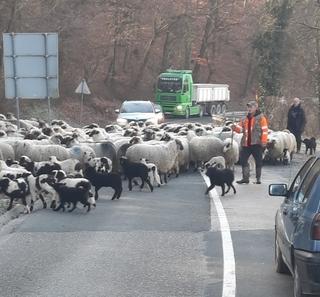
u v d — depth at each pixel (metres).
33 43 23.78
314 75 45.56
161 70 68.12
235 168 22.81
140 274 9.09
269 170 22.73
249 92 81.38
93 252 10.39
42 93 24.03
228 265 9.55
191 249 10.60
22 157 16.69
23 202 14.01
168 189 17.56
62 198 14.03
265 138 18.52
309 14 45.25
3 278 8.90
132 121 34.78
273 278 8.85
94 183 15.54
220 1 69.06
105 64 63.03
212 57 76.69
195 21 68.88
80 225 12.55
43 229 12.16
